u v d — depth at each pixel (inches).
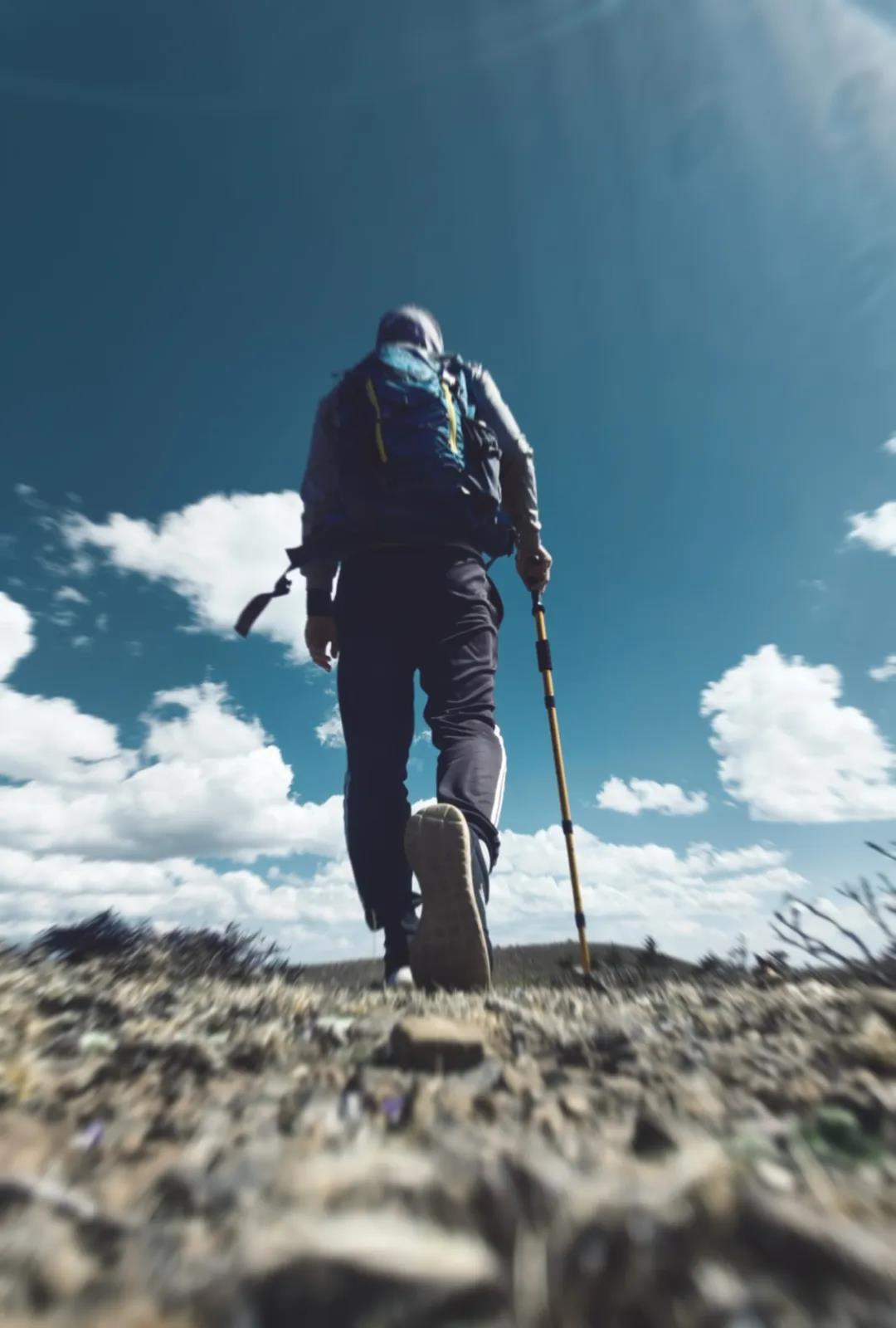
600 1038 60.0
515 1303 23.6
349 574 122.4
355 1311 23.1
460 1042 51.4
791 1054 53.0
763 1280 24.6
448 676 117.7
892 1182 32.4
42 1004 67.0
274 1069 52.2
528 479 135.6
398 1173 30.9
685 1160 31.8
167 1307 24.1
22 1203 30.5
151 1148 37.5
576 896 130.3
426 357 128.3
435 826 96.1
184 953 105.0
